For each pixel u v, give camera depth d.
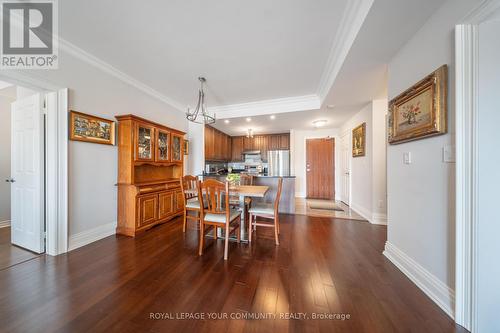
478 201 1.14
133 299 1.43
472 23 1.16
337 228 3.11
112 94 2.70
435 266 1.46
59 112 2.12
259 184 4.25
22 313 1.29
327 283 1.65
